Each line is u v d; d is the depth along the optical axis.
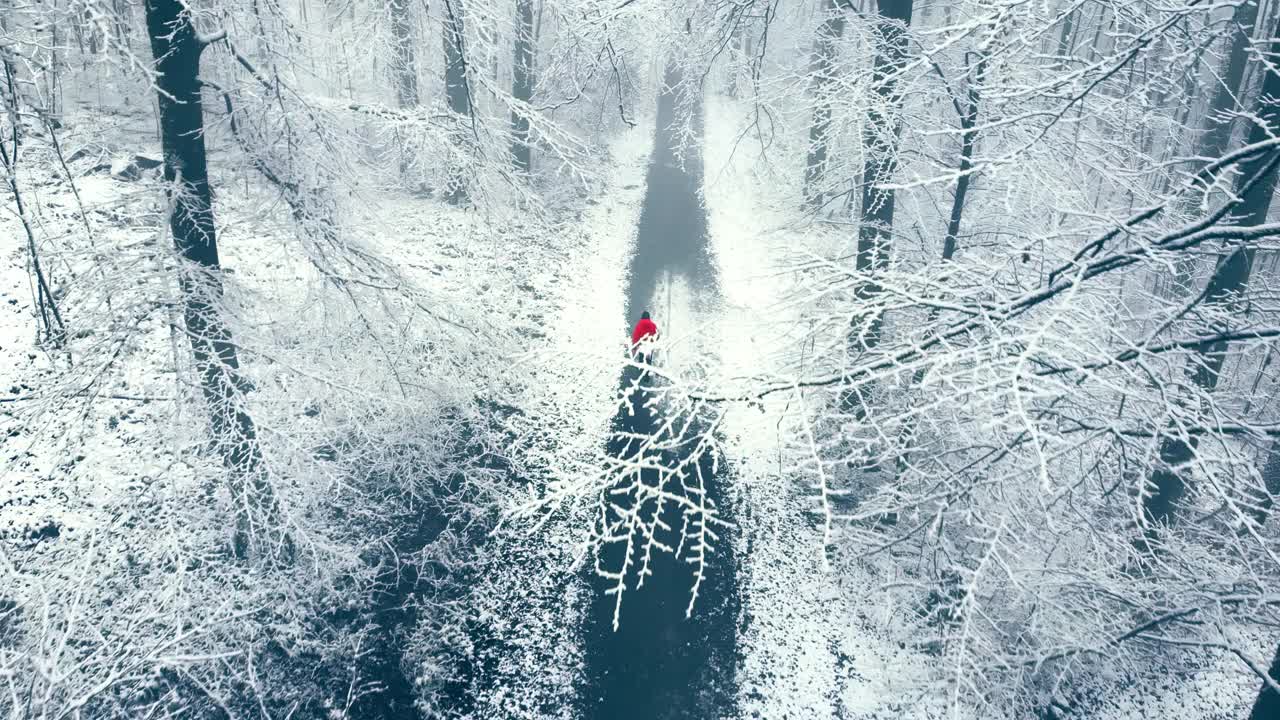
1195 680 8.45
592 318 14.72
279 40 7.29
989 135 7.32
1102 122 7.34
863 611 8.64
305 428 8.16
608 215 20.61
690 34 9.47
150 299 6.30
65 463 6.60
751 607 8.68
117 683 6.37
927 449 7.02
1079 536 7.02
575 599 8.54
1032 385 3.20
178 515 6.78
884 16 8.48
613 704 7.45
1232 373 7.98
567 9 7.93
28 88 6.73
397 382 8.52
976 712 7.16
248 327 7.10
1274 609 6.16
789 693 7.71
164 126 6.52
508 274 15.62
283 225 7.29
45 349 6.52
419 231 16.23
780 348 4.70
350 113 7.69
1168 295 7.11
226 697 6.36
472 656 7.73
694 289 16.25
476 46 7.82
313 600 7.78
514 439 10.95
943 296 4.95
